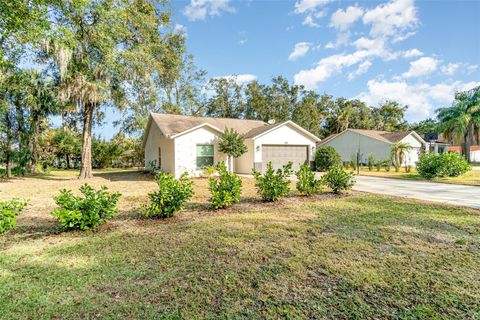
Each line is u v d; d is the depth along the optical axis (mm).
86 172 17016
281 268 3629
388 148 26656
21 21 11086
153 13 19375
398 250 4254
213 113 36250
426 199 8914
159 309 2711
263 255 4086
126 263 3852
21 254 4230
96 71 15414
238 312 2650
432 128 40594
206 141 16328
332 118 43562
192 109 33062
